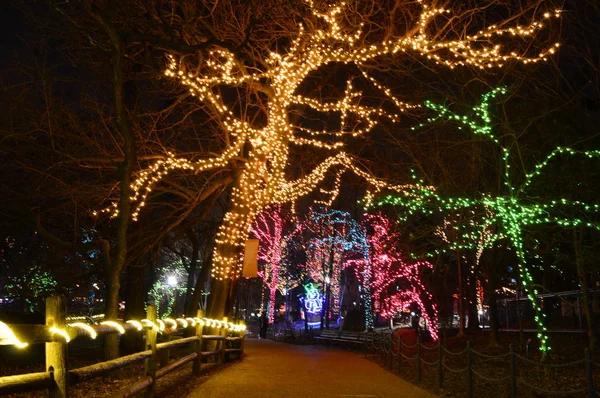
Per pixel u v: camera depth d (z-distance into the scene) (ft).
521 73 50.03
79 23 47.47
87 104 51.08
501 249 62.49
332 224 120.26
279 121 54.39
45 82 45.88
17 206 50.06
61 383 16.31
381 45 49.21
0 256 71.92
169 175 58.70
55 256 64.18
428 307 103.91
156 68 54.13
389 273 106.22
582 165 46.52
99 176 54.03
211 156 59.67
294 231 139.64
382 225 103.55
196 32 47.26
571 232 50.70
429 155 60.80
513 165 52.11
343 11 49.49
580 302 68.59
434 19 48.88
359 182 71.46
